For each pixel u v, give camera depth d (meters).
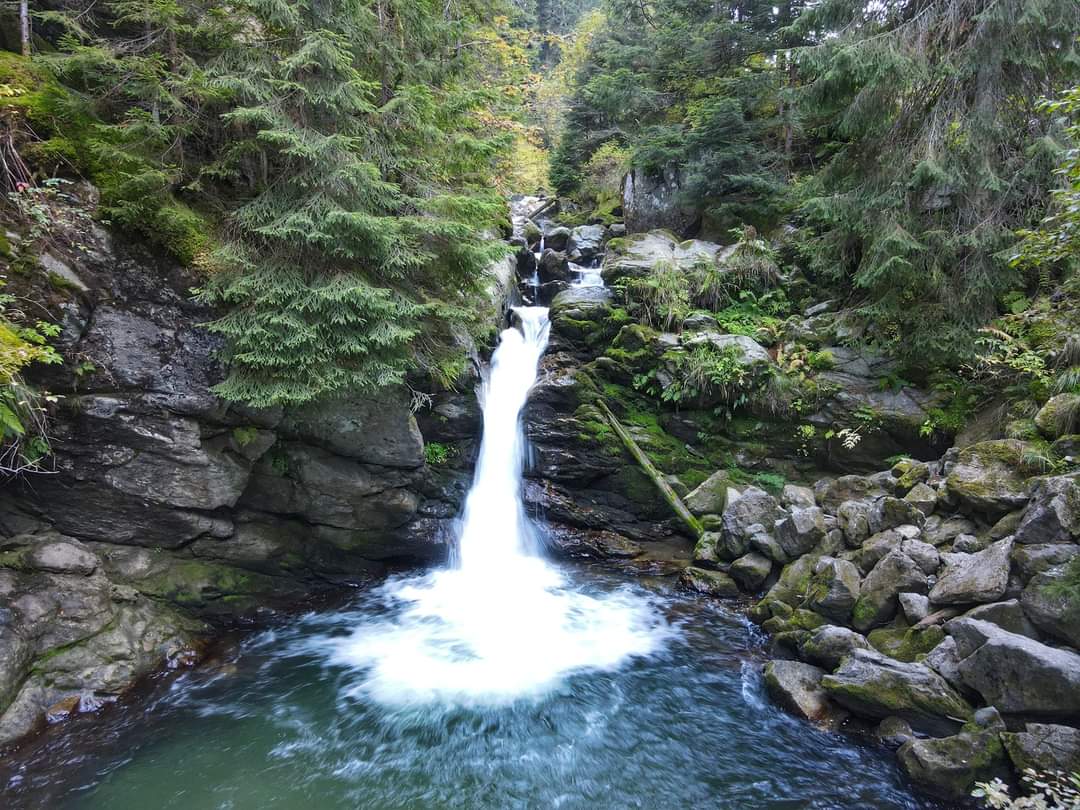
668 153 14.55
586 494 10.38
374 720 5.67
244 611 7.27
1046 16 7.49
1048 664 4.44
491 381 10.94
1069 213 4.70
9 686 4.95
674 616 7.89
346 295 5.91
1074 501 5.34
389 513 8.38
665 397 10.38
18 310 5.17
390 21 7.92
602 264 15.30
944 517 6.95
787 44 13.09
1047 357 7.69
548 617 7.88
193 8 6.18
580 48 26.16
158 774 4.81
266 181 6.55
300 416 7.22
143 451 6.26
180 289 6.20
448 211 7.24
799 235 12.15
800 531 7.83
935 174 7.65
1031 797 3.94
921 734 5.11
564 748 5.32
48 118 5.57
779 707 5.88
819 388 9.62
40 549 5.73
